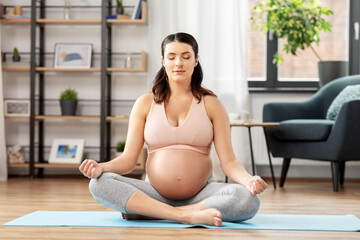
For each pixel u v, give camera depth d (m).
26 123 4.95
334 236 1.85
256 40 5.05
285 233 1.90
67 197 3.19
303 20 4.52
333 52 5.01
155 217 2.06
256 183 2.01
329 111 4.07
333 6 4.99
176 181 2.14
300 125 3.81
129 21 4.62
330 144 3.66
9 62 4.65
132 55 4.93
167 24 4.78
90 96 4.93
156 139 2.18
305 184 4.23
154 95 2.23
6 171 4.45
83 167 2.05
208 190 2.18
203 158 2.19
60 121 4.95
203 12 4.76
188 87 2.23
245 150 4.73
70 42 4.93
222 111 2.24
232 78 4.76
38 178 4.58
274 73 4.97
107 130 4.82
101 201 2.07
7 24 4.94
